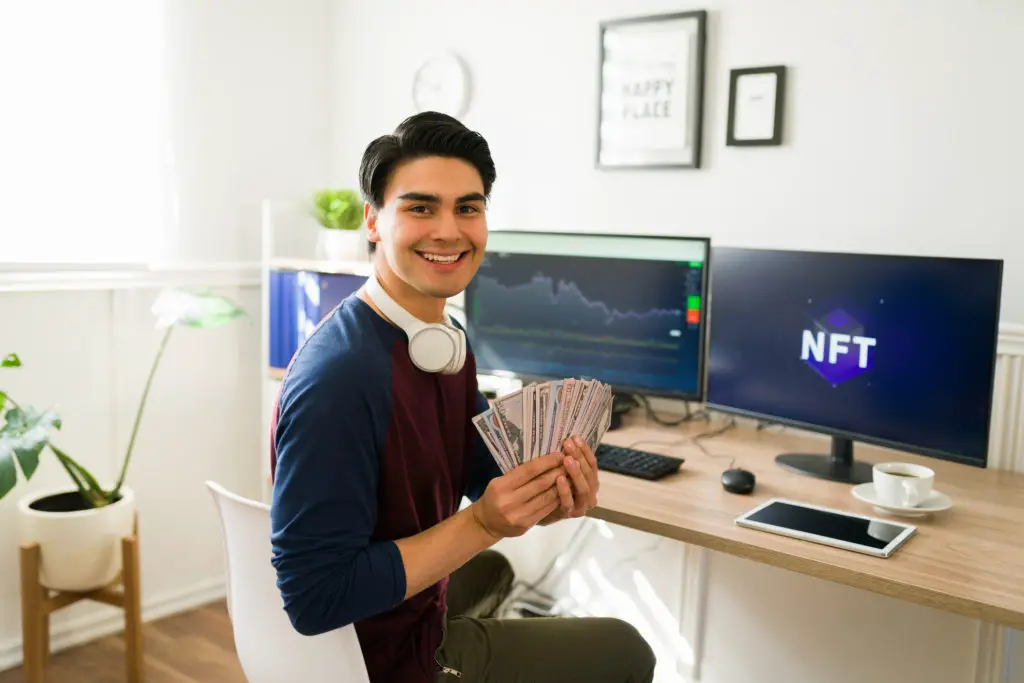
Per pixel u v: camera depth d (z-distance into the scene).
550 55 2.53
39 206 2.44
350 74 3.01
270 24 2.89
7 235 2.39
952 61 1.92
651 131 2.34
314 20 3.02
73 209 2.50
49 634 2.41
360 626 1.30
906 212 2.00
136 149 2.61
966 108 1.91
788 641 2.17
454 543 1.21
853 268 1.78
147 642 2.57
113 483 2.59
